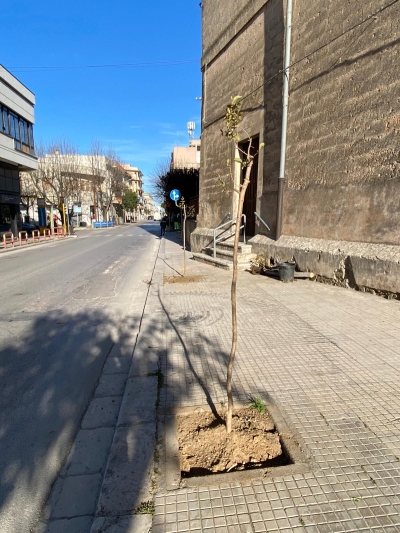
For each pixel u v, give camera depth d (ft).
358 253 20.08
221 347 12.75
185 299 20.31
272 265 28.14
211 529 5.32
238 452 7.10
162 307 18.70
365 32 19.47
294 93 25.93
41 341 14.56
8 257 46.55
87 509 6.13
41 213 91.76
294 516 5.52
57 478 6.91
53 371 11.76
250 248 32.60
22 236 83.76
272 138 29.94
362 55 19.77
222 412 8.48
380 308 16.88
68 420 8.91
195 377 10.37
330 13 21.97
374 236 19.60
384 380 9.96
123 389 10.46
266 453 7.09
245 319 16.05
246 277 26.86
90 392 10.32
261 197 32.17
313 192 24.38
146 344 13.25
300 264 25.00
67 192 120.98
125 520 5.51
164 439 7.49
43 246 62.90
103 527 5.40
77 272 32.65
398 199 17.99
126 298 22.02
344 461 6.66
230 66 37.55
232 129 7.88
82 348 13.75
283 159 27.30
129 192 223.10
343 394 9.20
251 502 5.79
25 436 8.27
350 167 21.04
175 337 13.96
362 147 20.13
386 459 6.71
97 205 170.60
